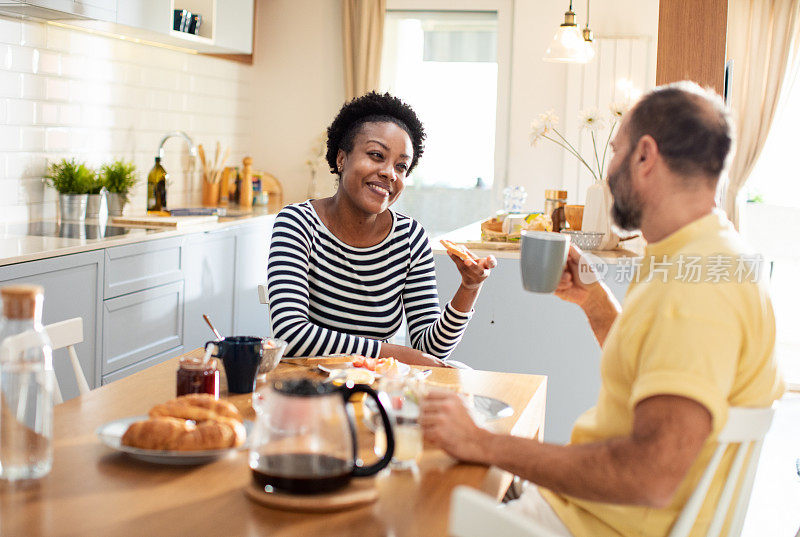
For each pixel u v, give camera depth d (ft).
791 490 11.45
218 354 5.27
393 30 19.63
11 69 11.77
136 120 15.07
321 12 20.01
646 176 4.22
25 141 12.22
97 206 12.89
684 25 13.39
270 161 20.53
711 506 4.32
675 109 4.14
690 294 3.86
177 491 3.68
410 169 7.47
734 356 3.80
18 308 3.67
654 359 3.78
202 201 17.81
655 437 3.66
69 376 10.29
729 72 14.89
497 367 11.41
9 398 3.68
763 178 28.14
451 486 3.90
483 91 19.48
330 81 20.13
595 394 11.17
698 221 4.15
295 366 5.99
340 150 7.27
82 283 10.36
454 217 19.90
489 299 11.35
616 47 18.84
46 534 3.20
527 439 4.06
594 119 12.81
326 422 3.66
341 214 7.18
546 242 4.80
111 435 4.22
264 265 16.37
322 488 3.62
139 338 11.89
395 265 7.32
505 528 2.83
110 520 3.36
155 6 13.00
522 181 19.53
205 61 17.66
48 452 3.78
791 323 22.56
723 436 4.04
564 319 11.16
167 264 12.50
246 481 3.83
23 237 10.74
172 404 4.23
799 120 27.09
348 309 7.11
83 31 13.28
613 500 3.77
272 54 20.26
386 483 3.91
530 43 19.15
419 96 19.74
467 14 19.33
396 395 4.15
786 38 18.85
